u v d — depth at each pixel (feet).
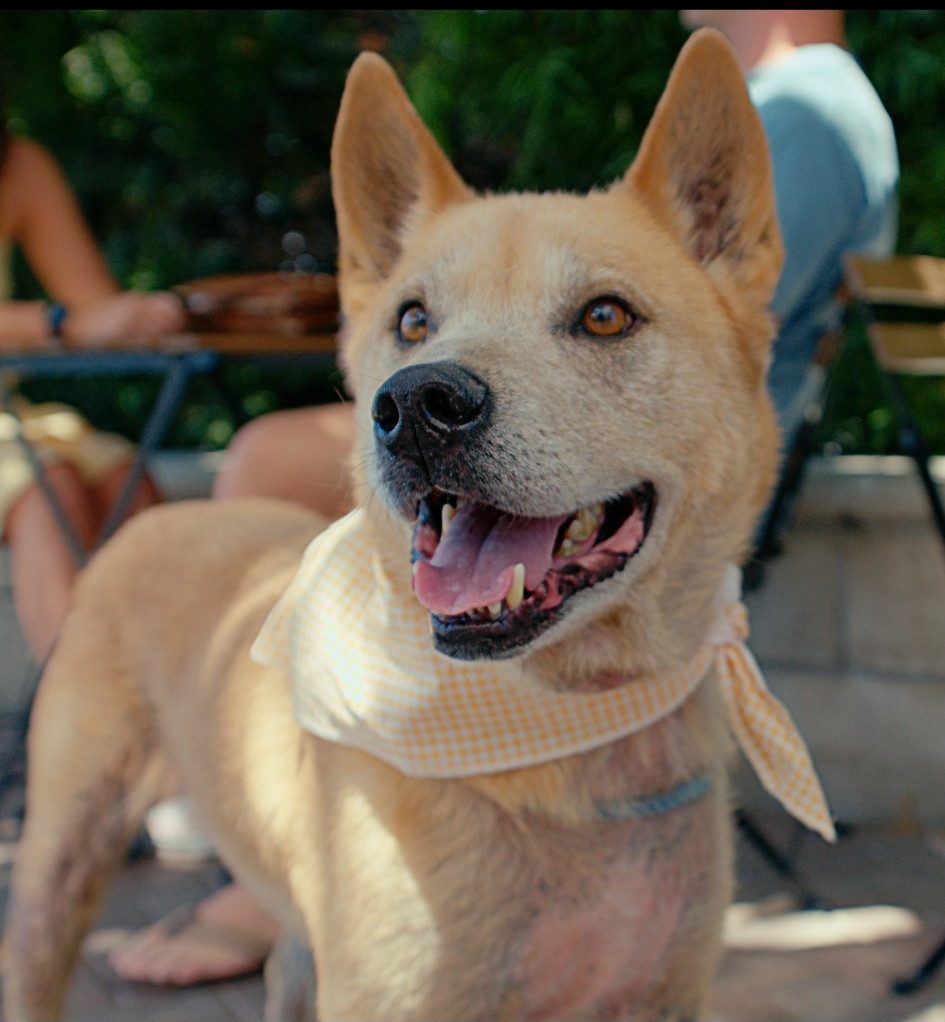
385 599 2.56
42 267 4.61
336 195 2.86
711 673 2.74
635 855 2.56
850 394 5.20
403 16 7.42
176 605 3.10
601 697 2.54
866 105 3.63
